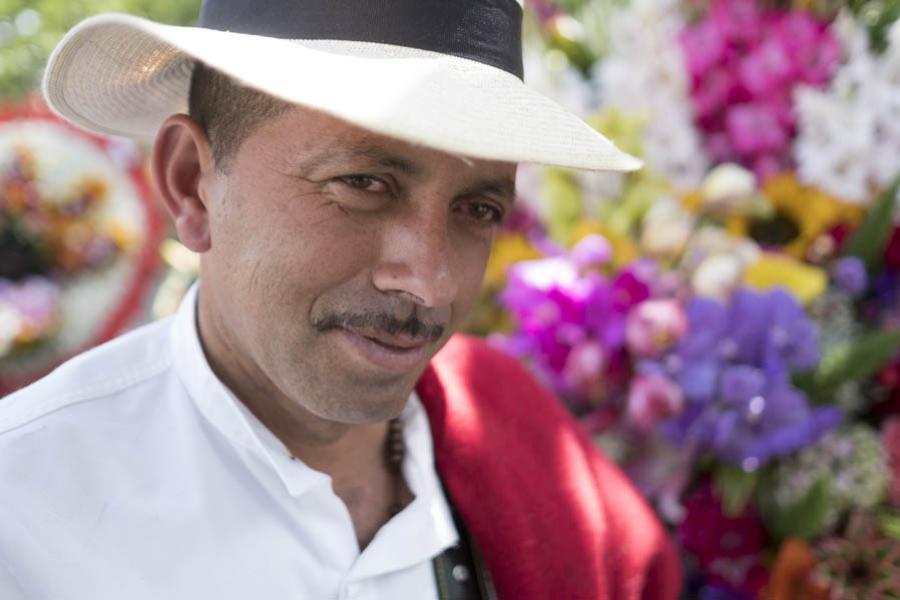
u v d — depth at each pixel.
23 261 2.21
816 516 1.17
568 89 1.38
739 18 1.29
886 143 1.26
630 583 1.08
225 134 0.76
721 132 1.33
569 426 1.15
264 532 0.85
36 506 0.79
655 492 1.25
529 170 1.39
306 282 0.74
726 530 1.21
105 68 0.81
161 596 0.80
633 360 1.22
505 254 1.37
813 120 1.25
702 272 1.22
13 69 2.72
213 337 0.87
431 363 1.05
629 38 1.35
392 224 0.73
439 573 0.96
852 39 1.27
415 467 0.96
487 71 0.73
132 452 0.86
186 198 0.83
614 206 1.34
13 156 2.21
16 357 2.17
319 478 0.86
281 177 0.73
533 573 1.00
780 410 1.16
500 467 1.03
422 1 0.71
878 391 1.31
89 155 2.28
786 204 1.30
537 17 1.45
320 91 0.63
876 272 1.31
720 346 1.18
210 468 0.86
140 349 0.93
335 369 0.76
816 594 1.17
